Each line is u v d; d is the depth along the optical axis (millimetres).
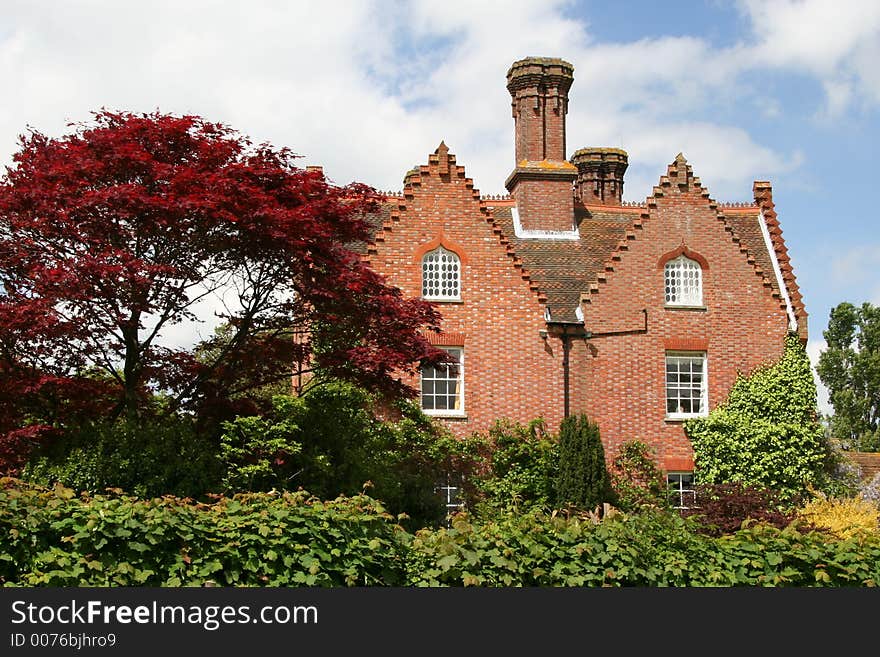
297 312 23203
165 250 21453
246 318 23109
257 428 21734
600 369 32188
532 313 32031
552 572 13219
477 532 13422
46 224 20438
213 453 21516
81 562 11766
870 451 59031
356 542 12727
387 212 35188
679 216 33344
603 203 40188
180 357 22859
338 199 23672
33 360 21188
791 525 14664
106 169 21250
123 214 20312
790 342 33219
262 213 20688
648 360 32500
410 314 23062
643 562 13656
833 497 30469
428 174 32094
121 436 20469
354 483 23266
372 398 29109
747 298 33344
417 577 12992
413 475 29047
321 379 26578
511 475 30344
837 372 63312
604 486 29938
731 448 31703
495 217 36156
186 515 12445
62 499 12383
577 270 34438
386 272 31469
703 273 33219
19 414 20828
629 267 32844
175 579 12039
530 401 31609
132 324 20781
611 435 31922
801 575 14172
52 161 21547
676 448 32156
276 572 12461
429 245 31781
